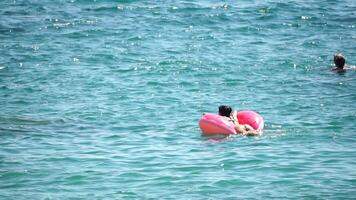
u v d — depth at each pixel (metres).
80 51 87.25
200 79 75.12
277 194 42.25
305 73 78.25
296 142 53.62
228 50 88.00
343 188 43.16
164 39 93.25
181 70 78.62
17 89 71.31
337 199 41.31
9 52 86.75
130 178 45.59
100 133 56.94
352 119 60.22
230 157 49.91
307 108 64.12
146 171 46.97
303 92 70.19
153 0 117.00
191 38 93.88
